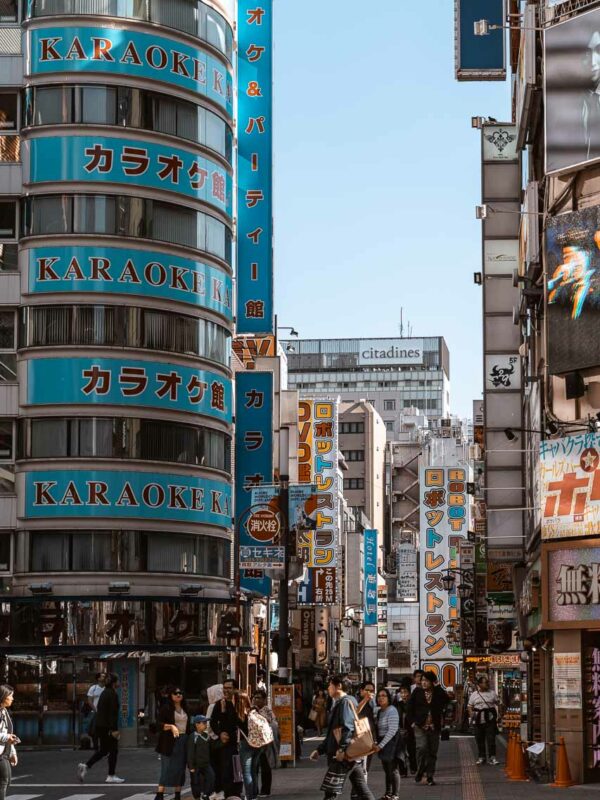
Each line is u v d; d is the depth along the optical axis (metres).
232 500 61.50
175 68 57.41
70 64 56.12
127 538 55.38
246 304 59.47
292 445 81.38
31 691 53.16
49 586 54.28
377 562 133.50
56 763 41.34
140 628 54.72
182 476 56.91
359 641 130.25
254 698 26.31
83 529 55.00
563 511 29.67
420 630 103.44
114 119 56.25
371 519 159.62
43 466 55.25
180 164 57.28
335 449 84.81
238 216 59.81
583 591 28.97
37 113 56.12
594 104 31.31
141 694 54.00
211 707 24.19
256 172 59.94
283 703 39.19
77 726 53.00
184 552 56.75
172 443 56.72
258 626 70.38
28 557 54.97
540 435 34.47
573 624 28.98
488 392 44.66
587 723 29.03
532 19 33.25
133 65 56.56
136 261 56.16
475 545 70.94
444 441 106.94
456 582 102.69
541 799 25.31
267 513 48.44
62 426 55.38
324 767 38.81
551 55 31.86
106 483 55.31
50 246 55.72
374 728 25.72
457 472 105.06
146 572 55.53
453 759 42.44
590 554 28.98
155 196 56.69
